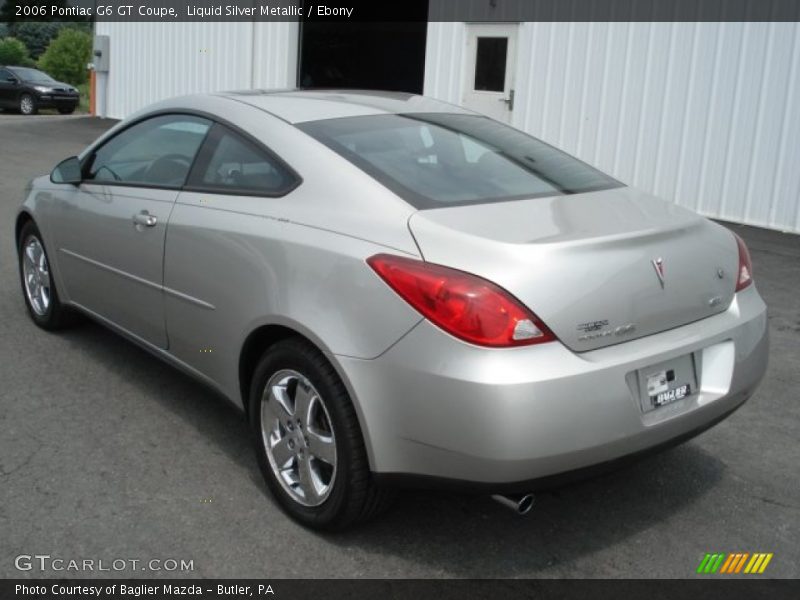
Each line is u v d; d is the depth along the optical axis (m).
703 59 9.09
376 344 2.79
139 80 18.28
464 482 2.72
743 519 3.37
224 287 3.44
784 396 4.61
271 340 3.38
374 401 2.81
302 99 3.91
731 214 9.15
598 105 10.02
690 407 2.99
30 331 5.26
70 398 4.30
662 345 2.90
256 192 3.44
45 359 4.80
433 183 3.22
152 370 4.70
